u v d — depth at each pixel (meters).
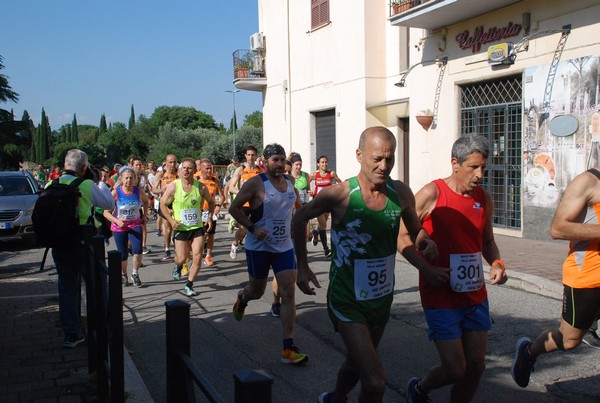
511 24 11.92
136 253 8.68
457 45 13.40
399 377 4.86
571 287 3.93
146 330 6.34
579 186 3.80
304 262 3.54
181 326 2.42
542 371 4.89
